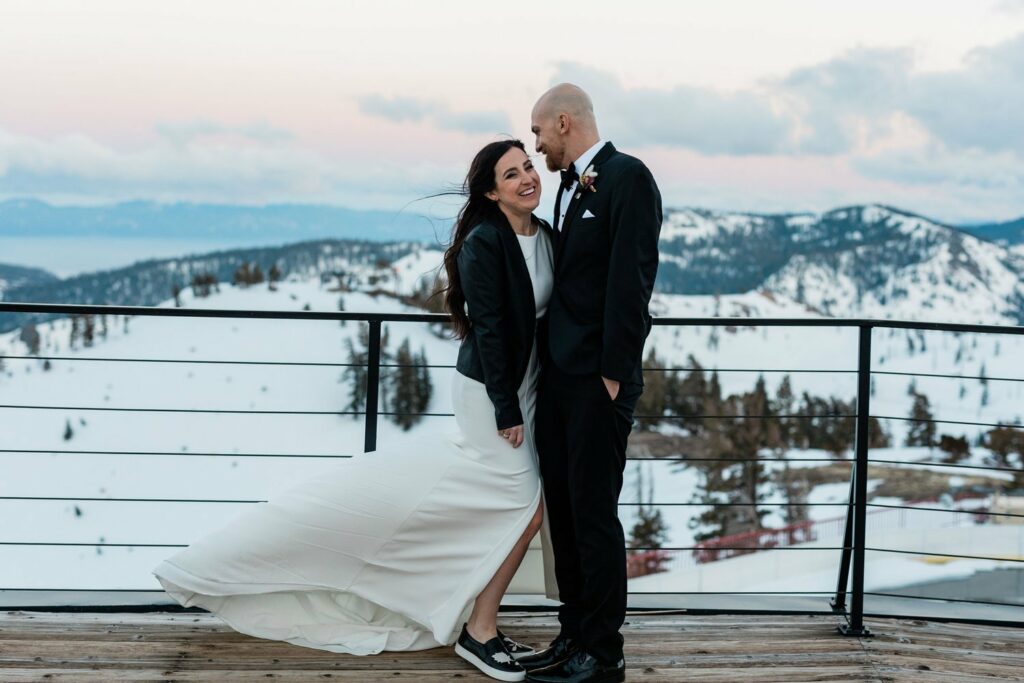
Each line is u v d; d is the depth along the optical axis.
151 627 2.70
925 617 2.90
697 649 2.65
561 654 2.50
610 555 2.36
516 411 2.41
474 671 2.47
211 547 2.53
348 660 2.52
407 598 2.55
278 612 2.59
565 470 2.45
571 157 2.41
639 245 2.19
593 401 2.30
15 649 2.53
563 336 2.32
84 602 2.82
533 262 2.43
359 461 2.56
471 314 2.38
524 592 2.73
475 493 2.48
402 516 2.48
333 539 2.50
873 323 2.63
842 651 2.65
